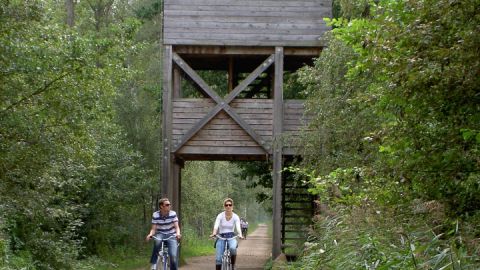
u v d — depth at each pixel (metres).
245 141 25.41
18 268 18.27
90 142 19.16
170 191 25.27
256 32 25.44
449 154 8.11
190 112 25.53
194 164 49.94
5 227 19.42
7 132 16.25
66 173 19.56
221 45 25.53
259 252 48.62
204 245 53.19
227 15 25.50
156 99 43.53
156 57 46.69
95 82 18.00
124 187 34.34
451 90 7.48
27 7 15.85
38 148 16.66
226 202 19.38
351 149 16.80
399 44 8.00
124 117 41.66
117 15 50.88
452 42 7.50
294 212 30.70
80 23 45.72
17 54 15.45
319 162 18.81
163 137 25.25
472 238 7.34
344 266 9.45
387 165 9.48
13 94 16.09
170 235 18.14
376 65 8.38
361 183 12.03
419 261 7.16
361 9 16.17
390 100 8.71
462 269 6.41
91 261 29.70
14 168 16.70
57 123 17.33
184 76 28.48
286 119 25.31
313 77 19.80
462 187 8.36
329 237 11.61
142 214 44.78
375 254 8.45
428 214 8.62
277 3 25.53
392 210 9.55
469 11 7.17
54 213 19.69
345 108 17.48
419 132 8.49
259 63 29.44
